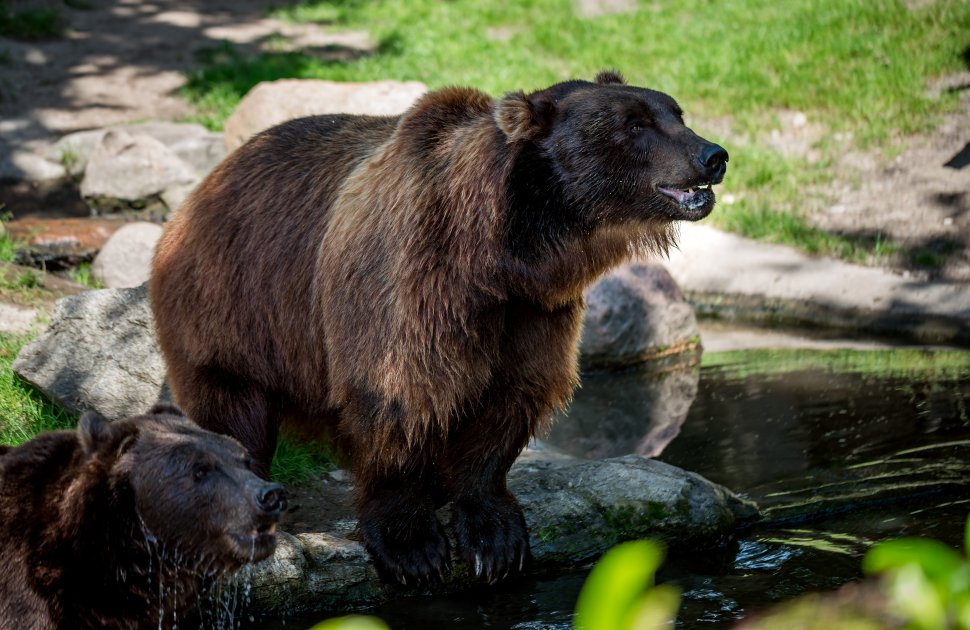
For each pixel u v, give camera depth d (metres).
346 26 35.34
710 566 10.05
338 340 9.24
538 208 8.83
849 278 19.25
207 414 10.12
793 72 27.12
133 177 22.70
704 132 25.30
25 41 33.03
